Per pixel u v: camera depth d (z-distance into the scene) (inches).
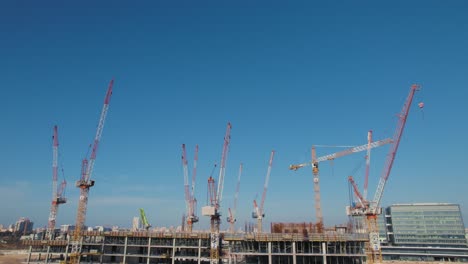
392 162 7322.8
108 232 7190.0
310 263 5925.2
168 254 6988.2
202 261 7116.1
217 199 7706.7
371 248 7618.1
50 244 7495.1
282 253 5925.2
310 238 5944.9
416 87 6441.9
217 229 7460.6
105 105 7406.5
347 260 5812.0
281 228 6653.5
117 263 7007.9
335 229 7760.8
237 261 6904.5
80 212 7165.4
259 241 6048.2
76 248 7042.3
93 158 7342.5
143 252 7170.3
